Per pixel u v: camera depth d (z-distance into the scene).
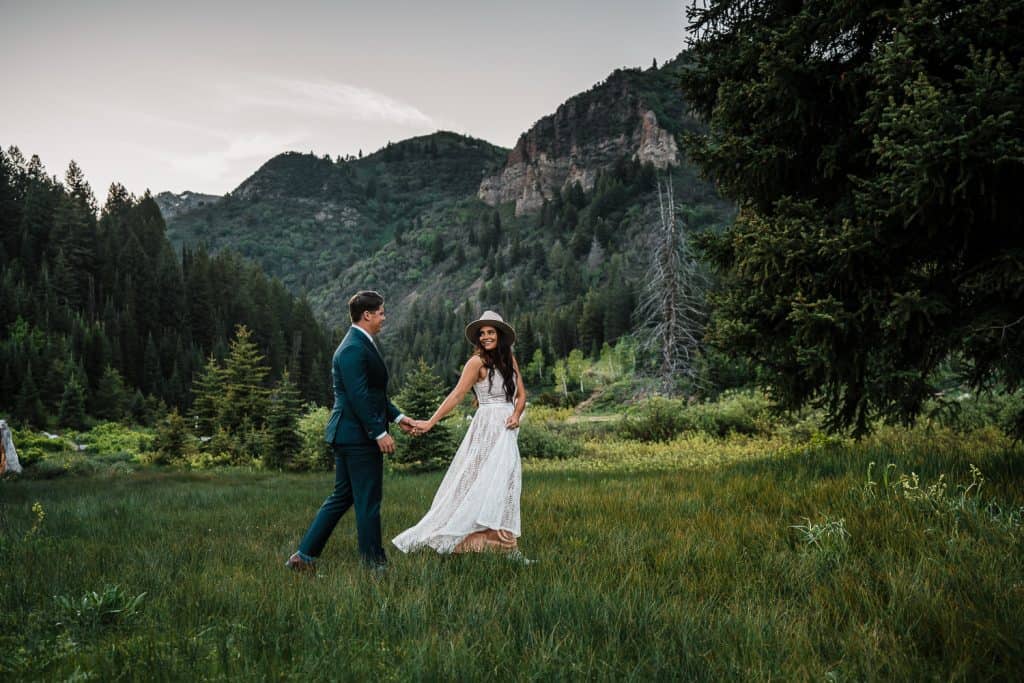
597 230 192.62
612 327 99.94
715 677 2.00
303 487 12.92
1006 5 5.22
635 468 17.22
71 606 2.70
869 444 11.31
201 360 88.19
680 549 3.71
